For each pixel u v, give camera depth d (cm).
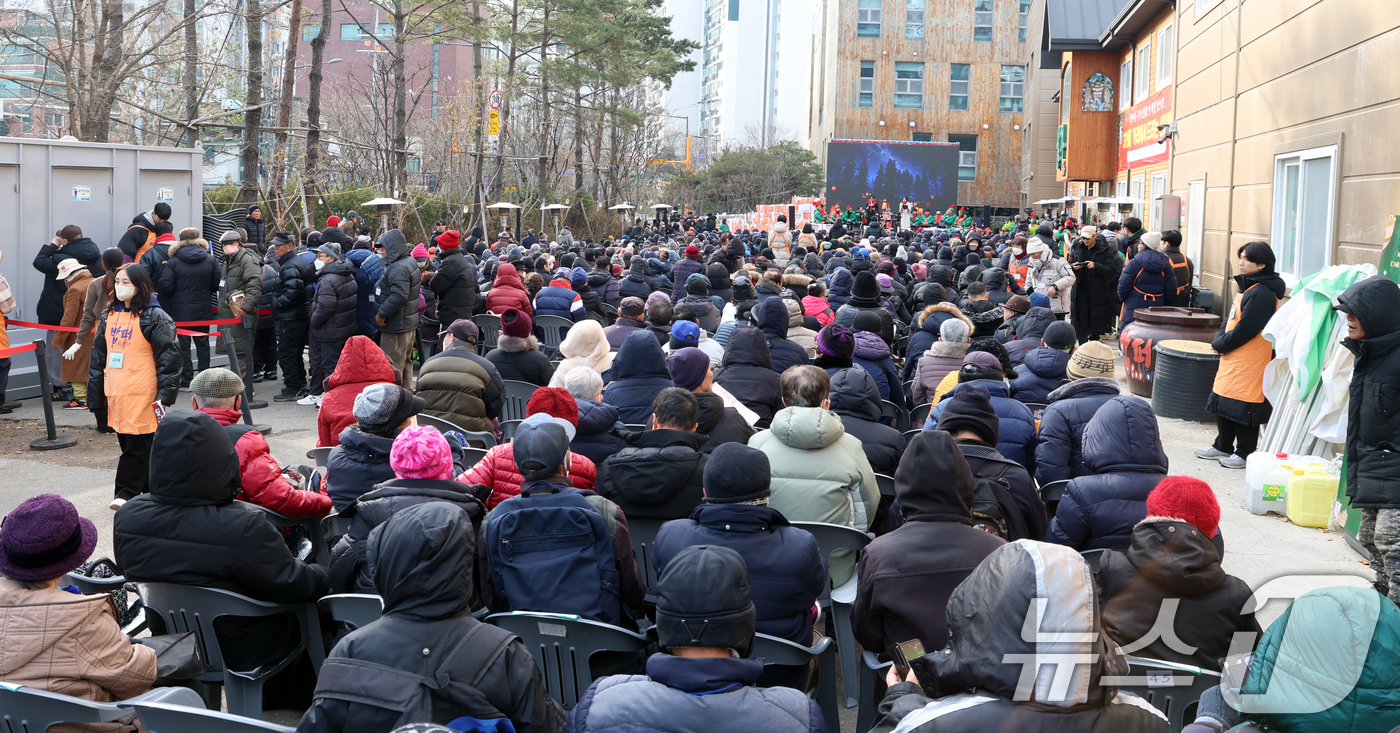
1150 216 2473
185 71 2300
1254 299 802
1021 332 870
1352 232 984
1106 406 429
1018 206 6109
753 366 638
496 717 252
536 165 4209
